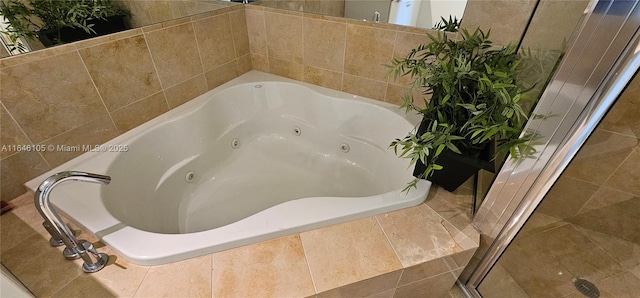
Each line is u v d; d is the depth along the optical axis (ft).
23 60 3.10
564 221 4.37
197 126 5.13
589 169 3.73
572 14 2.41
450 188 3.61
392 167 4.92
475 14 3.76
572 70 2.01
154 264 2.71
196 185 5.25
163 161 4.69
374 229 3.13
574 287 3.94
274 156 6.03
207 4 5.14
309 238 3.00
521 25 3.47
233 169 5.72
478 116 2.66
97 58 3.74
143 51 4.26
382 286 2.93
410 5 4.18
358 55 5.06
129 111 4.34
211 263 2.75
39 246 2.89
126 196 3.96
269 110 6.16
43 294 2.50
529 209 2.83
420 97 4.87
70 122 3.70
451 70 2.90
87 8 3.86
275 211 3.16
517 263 4.00
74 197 3.32
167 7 4.59
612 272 4.09
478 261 3.62
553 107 2.24
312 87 5.78
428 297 3.69
